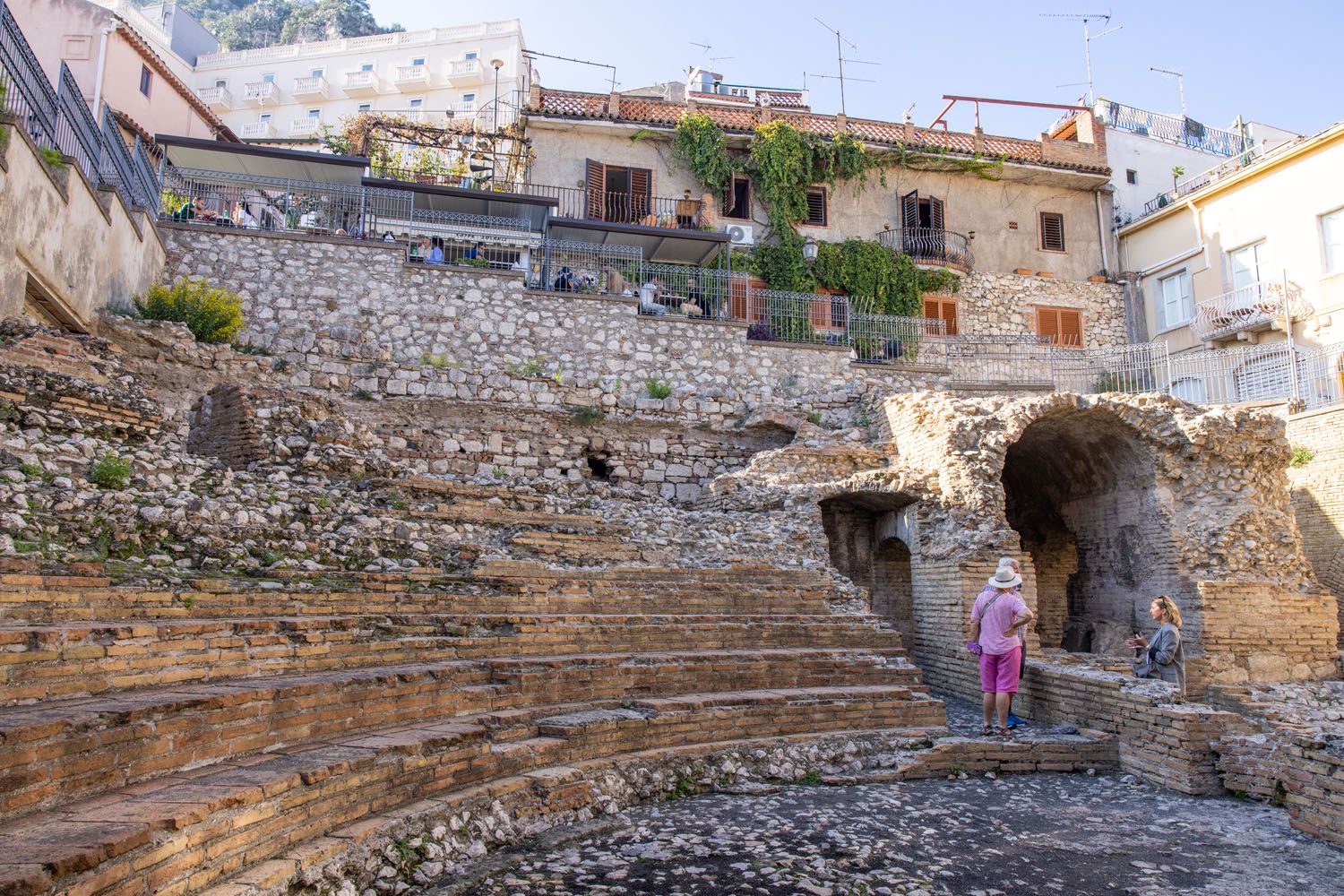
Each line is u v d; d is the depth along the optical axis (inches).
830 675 541.6
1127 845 366.6
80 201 637.3
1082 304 1531.7
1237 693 595.5
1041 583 889.5
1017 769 502.6
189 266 876.6
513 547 550.0
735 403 970.1
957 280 1467.8
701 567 610.5
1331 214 1295.5
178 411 717.9
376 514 510.3
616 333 988.6
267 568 418.9
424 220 1116.5
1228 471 709.9
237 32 4256.9
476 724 371.2
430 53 3009.4
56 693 259.6
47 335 480.7
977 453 708.0
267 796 247.1
